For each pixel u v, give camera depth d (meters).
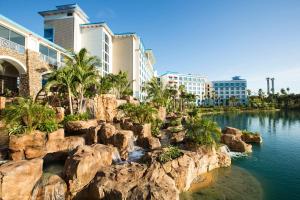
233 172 18.44
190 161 15.60
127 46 52.47
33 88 28.42
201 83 146.00
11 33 25.64
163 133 28.00
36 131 17.11
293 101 117.44
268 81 167.12
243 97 147.50
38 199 11.18
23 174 10.80
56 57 34.56
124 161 17.62
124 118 30.50
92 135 19.88
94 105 30.81
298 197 14.09
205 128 20.33
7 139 18.31
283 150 26.64
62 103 29.42
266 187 15.56
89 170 12.72
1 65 30.78
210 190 14.71
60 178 12.35
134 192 11.09
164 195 10.88
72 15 43.41
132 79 51.88
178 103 76.44
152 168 13.34
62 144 17.88
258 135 31.41
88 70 28.28
